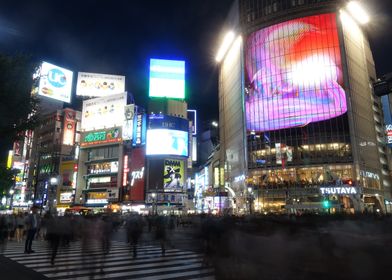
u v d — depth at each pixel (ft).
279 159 222.28
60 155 288.10
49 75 308.81
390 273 17.75
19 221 73.61
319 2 235.40
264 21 249.55
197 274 36.37
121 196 250.57
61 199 278.05
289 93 230.68
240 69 259.80
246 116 242.78
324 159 213.05
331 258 19.19
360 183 203.31
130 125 260.42
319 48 230.27
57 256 50.01
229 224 32.32
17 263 43.55
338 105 219.20
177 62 273.75
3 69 29.14
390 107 280.31
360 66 251.80
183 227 134.51
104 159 269.23
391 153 277.64
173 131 245.65
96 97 307.17
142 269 39.55
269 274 20.21
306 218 42.70
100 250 57.41
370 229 25.88
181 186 243.60
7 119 29.50
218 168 288.71
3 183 107.86
